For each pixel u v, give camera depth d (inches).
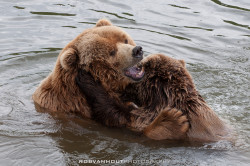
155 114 462.0
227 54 693.9
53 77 492.4
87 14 821.2
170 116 432.8
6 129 463.5
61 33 737.6
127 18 808.3
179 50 695.1
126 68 469.4
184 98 449.7
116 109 467.8
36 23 773.3
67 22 780.6
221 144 433.4
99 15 817.5
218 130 445.1
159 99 462.0
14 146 426.9
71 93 486.9
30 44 696.4
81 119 487.8
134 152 423.5
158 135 437.4
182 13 844.6
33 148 424.8
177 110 436.8
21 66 634.8
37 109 505.7
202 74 625.3
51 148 426.9
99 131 468.1
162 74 464.4
